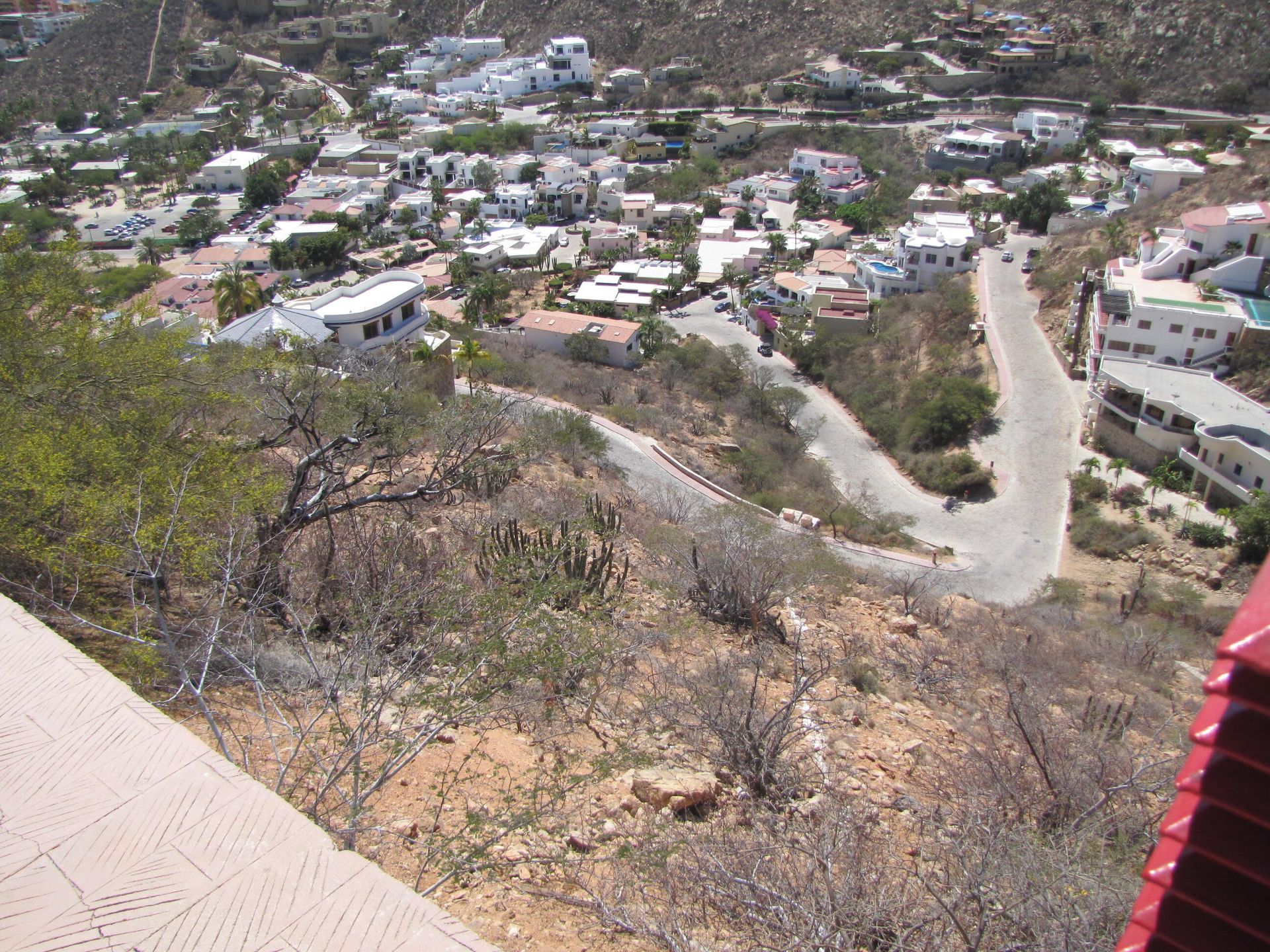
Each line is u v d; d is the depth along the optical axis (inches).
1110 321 1881.2
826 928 234.7
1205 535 1390.3
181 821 121.5
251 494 453.4
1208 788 93.7
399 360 1075.9
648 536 775.1
